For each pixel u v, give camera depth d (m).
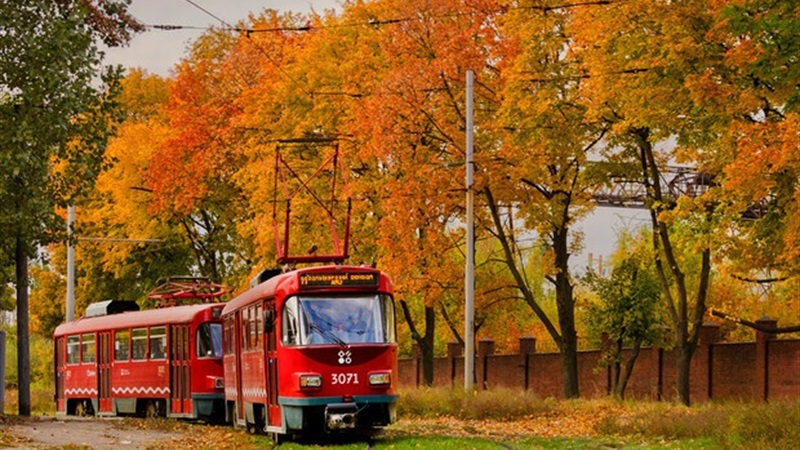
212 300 46.31
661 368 50.22
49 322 80.31
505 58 45.81
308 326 26.72
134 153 68.38
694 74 34.38
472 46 45.69
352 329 26.88
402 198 46.44
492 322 63.53
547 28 42.44
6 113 31.86
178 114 63.31
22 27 31.53
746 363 45.38
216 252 70.44
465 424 34.38
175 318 40.38
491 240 74.88
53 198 34.19
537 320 78.19
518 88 42.53
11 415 36.53
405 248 46.84
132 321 43.59
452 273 47.97
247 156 58.78
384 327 27.14
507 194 45.91
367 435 27.55
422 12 47.84
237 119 57.72
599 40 37.50
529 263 79.31
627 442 26.78
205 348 39.00
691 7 35.31
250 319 30.33
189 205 62.75
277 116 56.59
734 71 34.53
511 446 24.94
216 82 64.12
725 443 24.45
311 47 54.00
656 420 29.86
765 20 24.20
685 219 37.25
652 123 37.06
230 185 63.81
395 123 46.62
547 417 36.59
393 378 27.00
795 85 26.47
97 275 75.44
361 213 50.47
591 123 43.22
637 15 36.72
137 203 68.81
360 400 26.58
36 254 35.84
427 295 47.91
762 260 35.94
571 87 42.97
